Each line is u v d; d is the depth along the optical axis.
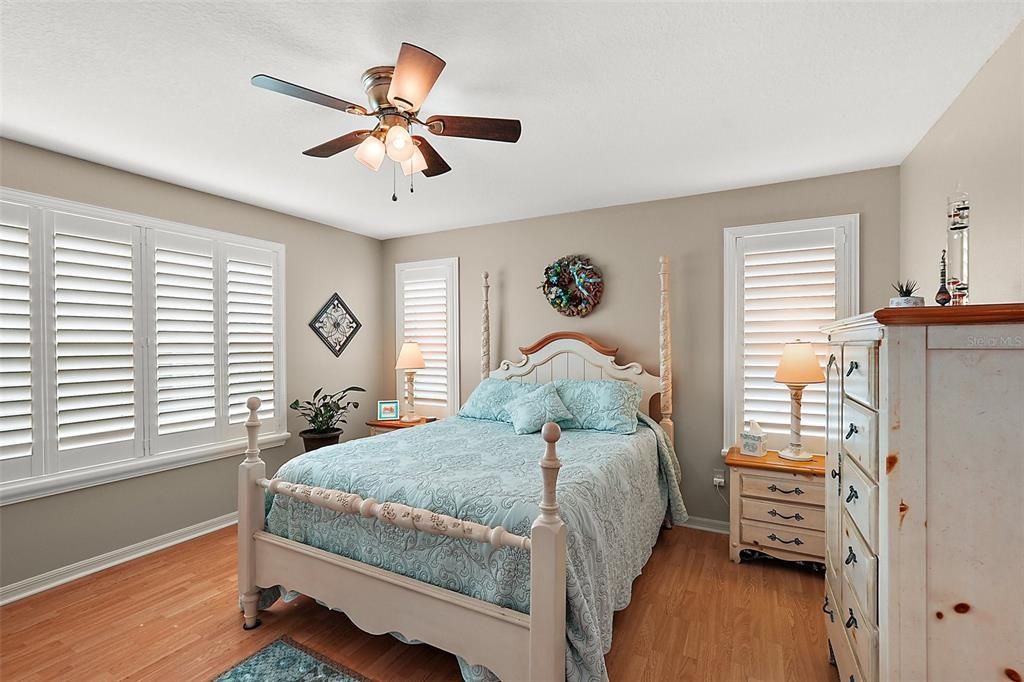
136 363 2.97
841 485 1.65
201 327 3.33
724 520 3.34
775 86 1.99
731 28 1.62
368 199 3.55
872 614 1.23
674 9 1.52
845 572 1.58
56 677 1.88
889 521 1.13
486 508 1.78
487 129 1.82
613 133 2.43
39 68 1.83
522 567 1.64
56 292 2.64
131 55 1.76
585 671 1.59
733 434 3.28
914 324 1.10
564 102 2.11
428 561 1.83
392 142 1.72
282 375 3.89
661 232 3.55
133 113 2.21
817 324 3.05
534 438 2.89
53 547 2.62
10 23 1.56
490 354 4.26
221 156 2.72
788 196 3.15
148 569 2.81
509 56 1.77
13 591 2.48
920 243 2.52
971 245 1.92
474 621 1.66
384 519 1.82
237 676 1.89
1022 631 1.04
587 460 2.32
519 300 4.15
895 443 1.12
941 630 1.09
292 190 3.33
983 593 1.06
